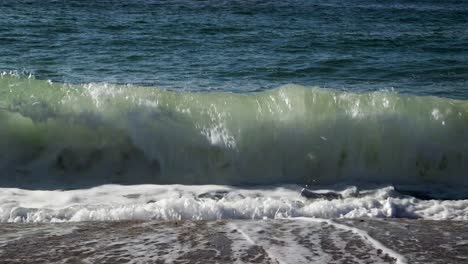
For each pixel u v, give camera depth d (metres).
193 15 45.00
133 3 51.06
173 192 11.81
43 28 34.12
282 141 13.36
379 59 29.08
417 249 8.36
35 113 13.00
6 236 8.63
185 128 13.19
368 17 50.91
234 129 13.29
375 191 12.40
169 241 8.50
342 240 8.68
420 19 51.06
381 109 13.84
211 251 8.07
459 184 13.41
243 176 13.12
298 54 29.70
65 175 12.59
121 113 13.16
